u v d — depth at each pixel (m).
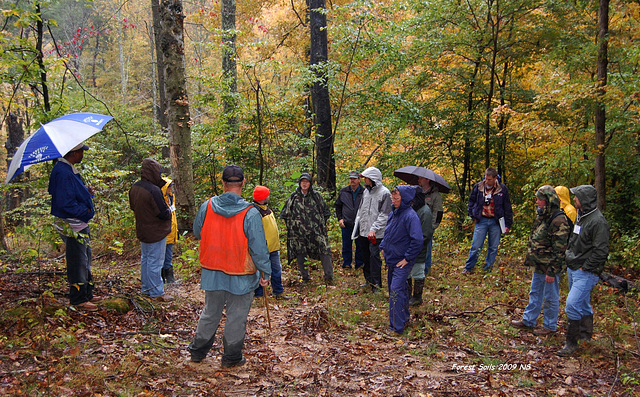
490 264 7.83
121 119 17.41
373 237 6.43
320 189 10.02
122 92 30.33
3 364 3.46
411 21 10.90
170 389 3.40
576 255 4.73
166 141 14.30
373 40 10.27
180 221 9.55
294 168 10.68
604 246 4.50
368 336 5.14
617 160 9.70
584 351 4.71
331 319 5.47
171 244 6.68
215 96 10.52
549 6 9.98
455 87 11.68
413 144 12.71
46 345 3.64
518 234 10.39
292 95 10.52
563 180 9.59
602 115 8.20
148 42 34.31
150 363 3.80
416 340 5.05
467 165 12.23
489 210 7.57
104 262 8.82
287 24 19.09
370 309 6.05
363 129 12.56
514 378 4.09
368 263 6.91
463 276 7.62
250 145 10.59
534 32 10.01
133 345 4.08
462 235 11.69
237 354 3.93
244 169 10.57
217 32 10.18
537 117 9.05
